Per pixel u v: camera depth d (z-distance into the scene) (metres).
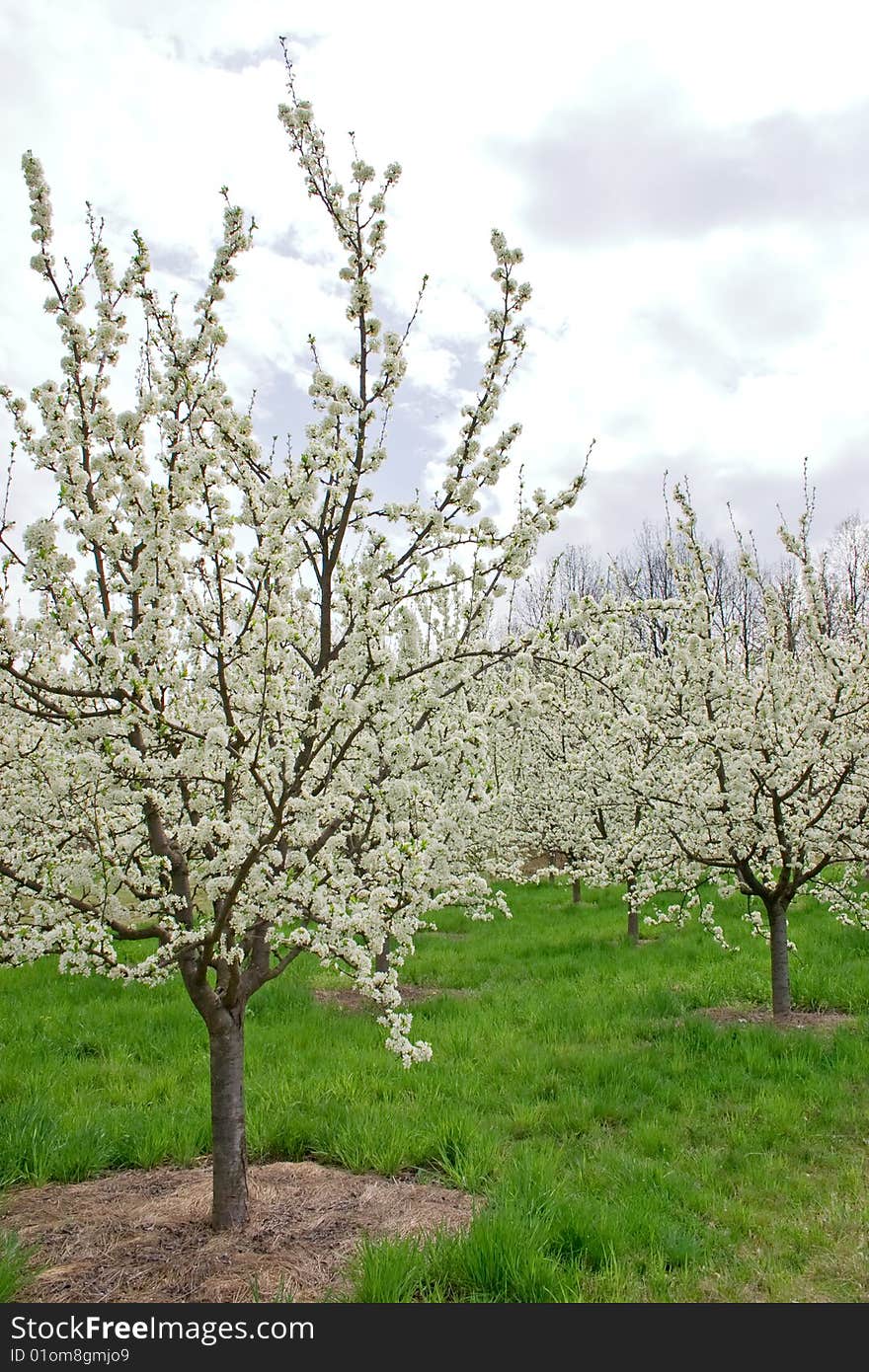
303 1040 7.02
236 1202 4.11
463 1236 3.86
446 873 4.38
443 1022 7.56
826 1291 3.77
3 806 5.25
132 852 4.39
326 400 4.69
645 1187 4.64
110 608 4.13
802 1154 5.12
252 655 3.89
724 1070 6.35
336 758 4.18
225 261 4.30
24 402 4.38
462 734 4.25
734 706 8.17
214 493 3.91
